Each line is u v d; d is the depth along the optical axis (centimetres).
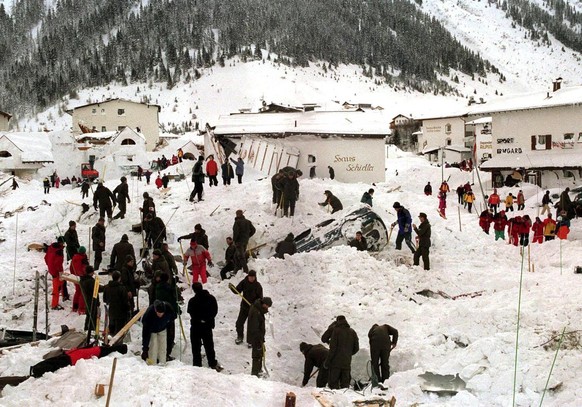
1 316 1600
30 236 2427
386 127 3897
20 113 18138
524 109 4931
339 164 3828
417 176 5397
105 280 1834
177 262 2031
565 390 1020
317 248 2114
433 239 2303
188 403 926
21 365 1163
